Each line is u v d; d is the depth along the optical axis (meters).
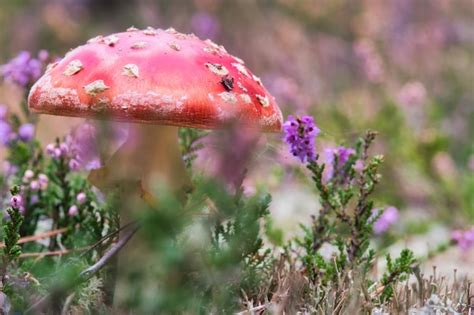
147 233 0.73
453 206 1.22
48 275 0.78
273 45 2.24
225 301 0.75
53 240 0.84
